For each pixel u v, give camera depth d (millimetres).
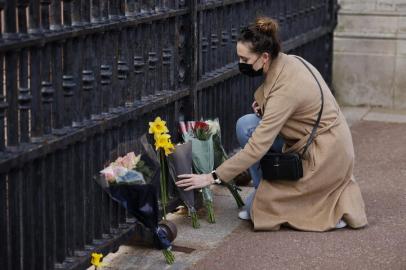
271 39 4926
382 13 8906
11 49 3615
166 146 4816
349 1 9008
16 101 3711
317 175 5082
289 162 5027
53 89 4000
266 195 5164
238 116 6664
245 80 6758
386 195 5996
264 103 5035
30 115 3867
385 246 4938
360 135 7879
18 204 3777
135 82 4875
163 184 4996
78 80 4203
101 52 4445
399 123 8398
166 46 5262
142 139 4699
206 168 5273
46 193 4012
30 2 3791
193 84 5527
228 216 5543
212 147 5328
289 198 5148
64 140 4027
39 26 3850
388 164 6855
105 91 4500
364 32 9008
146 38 4953
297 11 7918
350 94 9211
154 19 4949
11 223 3750
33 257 3910
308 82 5000
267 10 7105
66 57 4105
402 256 4785
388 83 9047
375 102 9141
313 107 5031
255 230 5188
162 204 4977
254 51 4918
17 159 3664
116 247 4617
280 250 4859
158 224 4789
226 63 6312
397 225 5332
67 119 4145
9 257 3746
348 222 5180
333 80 9250
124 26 4574
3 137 3654
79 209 4324
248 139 5461
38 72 3857
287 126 5098
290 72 4977
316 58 8734
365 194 6023
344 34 9078
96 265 4262
